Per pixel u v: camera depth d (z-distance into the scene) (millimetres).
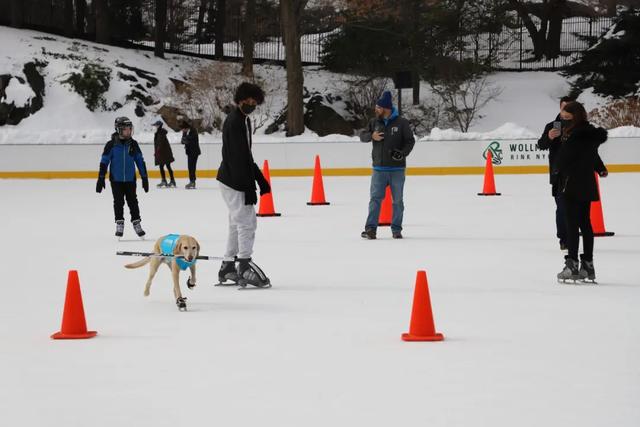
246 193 11062
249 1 50031
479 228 17578
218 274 11641
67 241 16094
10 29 50156
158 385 6902
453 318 9312
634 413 6109
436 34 49656
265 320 9289
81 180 32688
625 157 32656
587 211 11375
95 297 10688
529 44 61844
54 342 8391
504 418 6031
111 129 44219
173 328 8930
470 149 33250
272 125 47594
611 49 49250
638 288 11016
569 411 6168
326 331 8742
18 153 33562
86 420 6105
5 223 19188
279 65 54281
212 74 47062
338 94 50438
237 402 6449
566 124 11453
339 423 5961
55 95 45031
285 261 13484
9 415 6234
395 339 8383
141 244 15625
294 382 6949
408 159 33312
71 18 52000
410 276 12039
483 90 51000
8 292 11125
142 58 50312
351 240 15914
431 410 6215
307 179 32219
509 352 7836
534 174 33062
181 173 33969
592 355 7715
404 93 51438
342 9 49938
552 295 10586
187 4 62312
